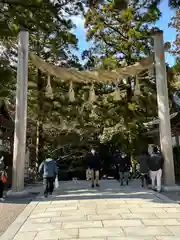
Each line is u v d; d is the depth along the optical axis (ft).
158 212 24.22
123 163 46.14
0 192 33.42
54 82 64.13
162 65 42.01
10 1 37.27
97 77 45.24
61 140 72.95
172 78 56.39
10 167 48.06
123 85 66.85
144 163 42.80
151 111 65.77
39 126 66.74
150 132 63.21
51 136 70.74
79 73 44.96
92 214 24.09
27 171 61.52
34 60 43.60
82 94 66.44
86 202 30.01
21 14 38.81
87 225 20.47
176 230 18.70
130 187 42.78
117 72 44.88
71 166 71.56
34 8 38.37
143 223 20.63
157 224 20.27
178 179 51.85
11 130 54.08
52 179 35.45
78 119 70.95
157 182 36.83
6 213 25.63
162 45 42.60
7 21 39.24
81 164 72.33
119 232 18.43
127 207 26.71
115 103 67.77
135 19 60.85
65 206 28.09
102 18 62.13
